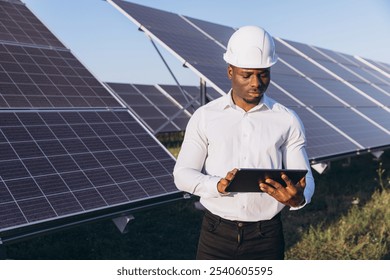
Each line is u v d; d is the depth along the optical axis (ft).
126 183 21.57
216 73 36.70
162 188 22.27
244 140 9.93
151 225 29.37
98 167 21.84
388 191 36.88
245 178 8.67
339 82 59.21
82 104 27.22
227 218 10.26
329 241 25.84
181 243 26.35
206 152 10.46
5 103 23.62
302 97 44.60
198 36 46.55
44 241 25.73
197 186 9.55
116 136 25.32
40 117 23.80
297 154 10.33
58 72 29.63
